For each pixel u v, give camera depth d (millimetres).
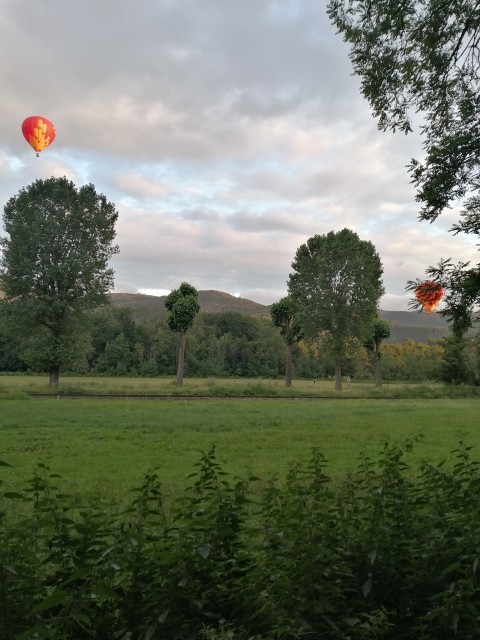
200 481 3895
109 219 42375
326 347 51688
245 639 2889
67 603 2576
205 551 3000
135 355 97500
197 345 102688
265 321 127312
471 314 4957
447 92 5672
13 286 38750
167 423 19469
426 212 5395
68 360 39812
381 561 3490
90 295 40344
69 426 18516
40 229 38875
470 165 5121
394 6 5383
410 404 31516
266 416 22516
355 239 55031
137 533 3232
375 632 2912
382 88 5891
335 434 17547
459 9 5316
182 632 2895
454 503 4086
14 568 2857
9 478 10422
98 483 9914
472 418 23172
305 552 3221
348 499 4090
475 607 3148
